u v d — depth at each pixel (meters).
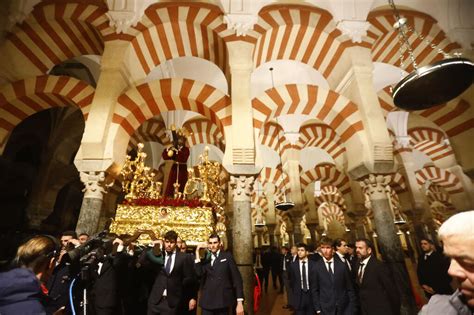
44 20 5.98
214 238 3.47
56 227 11.75
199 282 3.71
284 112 6.15
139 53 6.20
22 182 10.77
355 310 3.12
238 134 5.15
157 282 3.17
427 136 10.58
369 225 15.23
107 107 5.30
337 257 3.38
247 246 4.65
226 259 3.37
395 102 3.76
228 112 5.53
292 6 6.41
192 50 6.56
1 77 5.53
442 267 3.63
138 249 3.48
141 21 6.09
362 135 5.64
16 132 10.62
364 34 6.22
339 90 6.55
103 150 5.13
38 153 11.09
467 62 3.05
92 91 5.61
